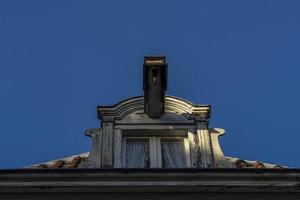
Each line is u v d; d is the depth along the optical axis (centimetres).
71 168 1234
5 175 1218
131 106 1427
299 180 1234
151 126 1402
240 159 1401
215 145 1371
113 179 1223
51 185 1217
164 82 1404
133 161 1373
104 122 1402
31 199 1220
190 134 1391
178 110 1427
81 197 1223
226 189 1228
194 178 1228
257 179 1232
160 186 1222
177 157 1382
